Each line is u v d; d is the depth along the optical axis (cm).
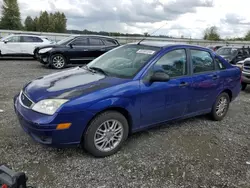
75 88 321
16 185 178
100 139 330
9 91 649
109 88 326
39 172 293
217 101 489
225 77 489
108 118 328
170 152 360
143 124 373
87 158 330
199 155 358
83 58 1216
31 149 342
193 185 288
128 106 340
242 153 374
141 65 371
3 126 410
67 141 304
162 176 301
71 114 295
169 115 403
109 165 318
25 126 310
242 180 304
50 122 289
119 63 400
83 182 281
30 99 318
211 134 437
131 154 348
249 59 859
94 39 1232
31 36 1491
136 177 296
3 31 2469
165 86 379
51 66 1175
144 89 354
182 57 417
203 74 445
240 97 759
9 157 319
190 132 438
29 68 1147
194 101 436
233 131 460
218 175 311
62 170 300
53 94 309
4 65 1209
